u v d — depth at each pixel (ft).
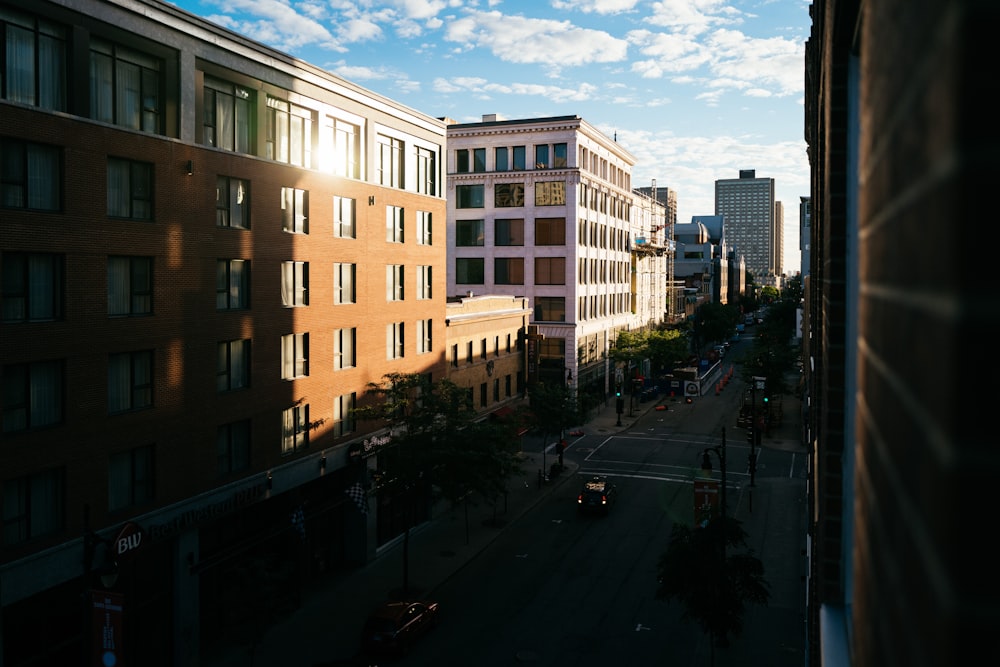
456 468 108.68
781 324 420.36
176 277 83.82
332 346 112.16
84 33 73.26
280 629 95.66
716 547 87.40
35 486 68.85
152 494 81.51
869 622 8.04
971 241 3.81
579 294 248.52
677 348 301.84
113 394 77.00
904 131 5.90
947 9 4.21
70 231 71.31
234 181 93.20
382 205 123.95
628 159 310.04
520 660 87.25
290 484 102.94
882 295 7.18
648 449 207.51
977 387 3.84
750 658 88.79
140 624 80.33
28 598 69.00
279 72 99.96
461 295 254.68
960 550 3.91
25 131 66.95
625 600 105.40
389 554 124.26
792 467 188.75
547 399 172.86
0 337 65.05
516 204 247.09
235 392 93.09
